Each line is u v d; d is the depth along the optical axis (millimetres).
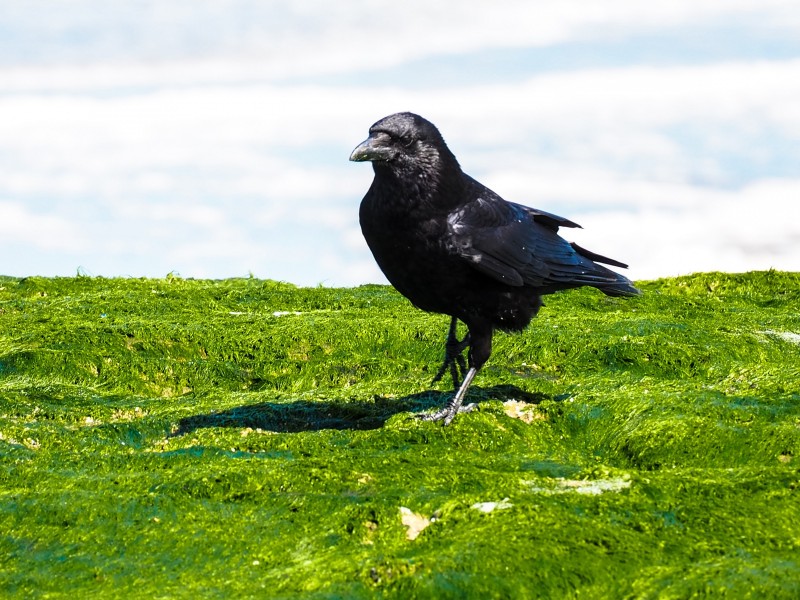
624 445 11859
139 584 8016
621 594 7410
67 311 18594
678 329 17281
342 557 8109
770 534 8227
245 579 7965
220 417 12992
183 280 23234
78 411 13305
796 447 11047
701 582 7293
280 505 9312
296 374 15891
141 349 16234
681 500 8852
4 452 11133
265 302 20344
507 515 8391
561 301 20203
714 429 11578
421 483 9664
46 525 8992
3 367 15250
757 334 17422
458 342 13555
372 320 17500
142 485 9836
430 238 11859
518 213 12859
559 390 14125
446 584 7379
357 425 12797
